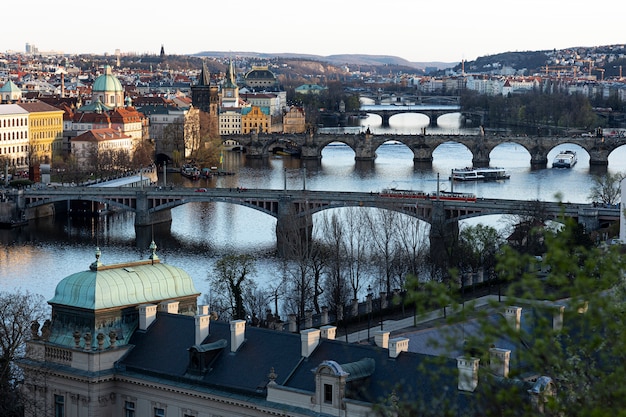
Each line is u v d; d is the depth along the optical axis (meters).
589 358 123.31
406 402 140.25
